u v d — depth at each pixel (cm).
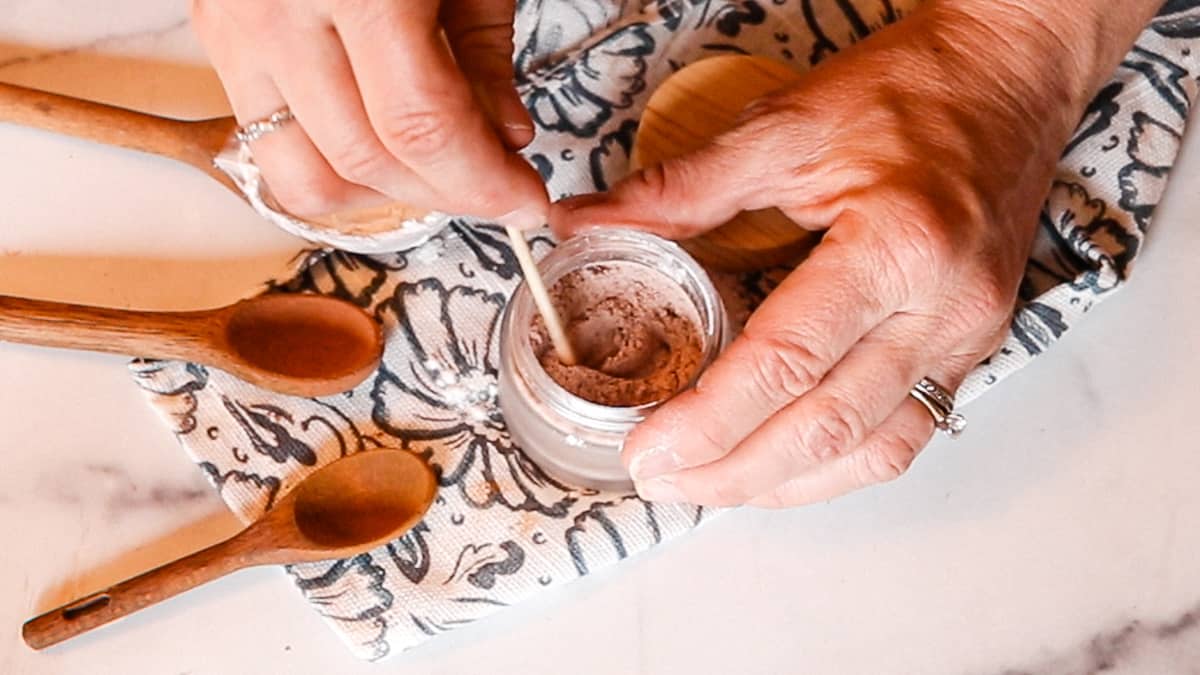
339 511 46
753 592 46
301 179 42
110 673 45
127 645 45
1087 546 47
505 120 40
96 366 47
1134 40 50
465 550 46
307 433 47
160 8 52
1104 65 49
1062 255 49
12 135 50
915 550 47
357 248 48
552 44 52
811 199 45
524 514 46
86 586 45
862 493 47
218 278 48
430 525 46
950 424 46
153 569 45
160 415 47
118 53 51
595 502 47
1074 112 49
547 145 50
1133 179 50
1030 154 47
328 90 39
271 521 45
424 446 47
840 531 47
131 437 47
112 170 49
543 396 45
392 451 46
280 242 49
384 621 45
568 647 45
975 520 47
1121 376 49
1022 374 48
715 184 46
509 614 46
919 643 46
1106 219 49
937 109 46
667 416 43
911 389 45
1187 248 50
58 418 47
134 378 47
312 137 40
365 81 37
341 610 45
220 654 45
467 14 40
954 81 47
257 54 40
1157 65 51
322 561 45
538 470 47
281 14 39
